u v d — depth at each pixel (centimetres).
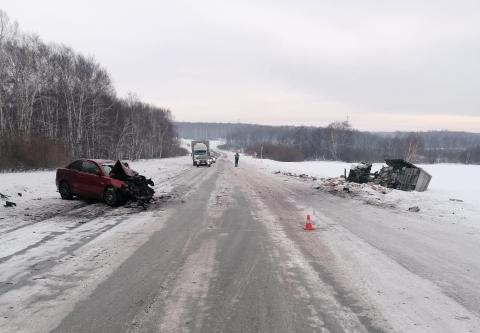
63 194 1490
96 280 612
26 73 4294
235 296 554
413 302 539
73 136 5066
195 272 657
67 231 953
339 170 3891
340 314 497
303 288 587
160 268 676
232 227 1030
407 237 940
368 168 2359
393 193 1719
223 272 659
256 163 5416
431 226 1081
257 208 1353
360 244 860
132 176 1418
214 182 2345
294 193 1820
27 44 4606
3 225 1011
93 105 5431
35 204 1356
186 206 1380
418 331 454
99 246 814
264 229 1009
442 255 782
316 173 3369
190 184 2206
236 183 2294
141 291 568
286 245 843
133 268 673
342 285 601
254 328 457
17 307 509
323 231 992
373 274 655
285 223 1094
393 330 455
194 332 446
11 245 812
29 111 4275
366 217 1212
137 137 7688
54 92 4988
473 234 984
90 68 5741
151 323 468
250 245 841
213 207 1362
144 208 1306
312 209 1353
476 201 1606
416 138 11175
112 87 6725
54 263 695
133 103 8719
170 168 3944
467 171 4284
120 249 794
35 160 2997
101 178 1363
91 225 1030
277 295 558
